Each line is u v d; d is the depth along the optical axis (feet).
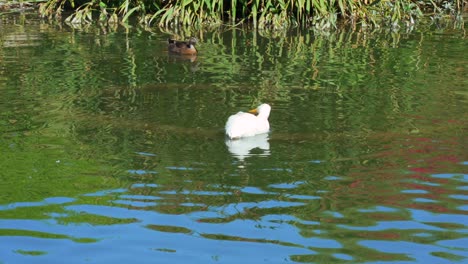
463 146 37.65
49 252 26.12
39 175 33.45
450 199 30.99
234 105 45.68
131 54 64.18
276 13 82.48
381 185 32.42
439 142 38.27
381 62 60.75
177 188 31.89
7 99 47.03
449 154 36.42
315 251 26.23
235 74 55.83
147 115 43.14
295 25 82.84
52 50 65.46
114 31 77.71
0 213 29.35
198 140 38.37
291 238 27.14
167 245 26.61
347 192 31.63
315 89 50.34
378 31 79.10
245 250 26.23
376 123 41.70
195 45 69.67
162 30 79.36
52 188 31.96
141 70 57.16
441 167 34.68
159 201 30.53
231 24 84.12
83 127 40.73
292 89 50.44
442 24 83.92
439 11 92.32
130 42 70.79
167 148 37.04
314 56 63.87
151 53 64.80
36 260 25.53
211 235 27.43
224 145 37.55
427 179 33.17
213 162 35.04
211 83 52.42
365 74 55.62
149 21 83.61
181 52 64.13
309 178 33.12
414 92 49.26
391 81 52.95
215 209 29.76
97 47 67.56
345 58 62.75
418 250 26.37
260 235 27.43
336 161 35.29
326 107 45.21
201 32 78.54
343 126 40.98
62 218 28.91
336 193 31.48
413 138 38.91
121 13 89.51
